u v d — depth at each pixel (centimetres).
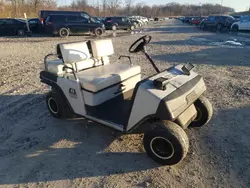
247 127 368
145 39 338
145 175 270
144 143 283
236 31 2053
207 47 1180
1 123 391
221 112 419
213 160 294
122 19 2341
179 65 336
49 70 375
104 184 258
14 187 255
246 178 264
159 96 256
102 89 328
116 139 340
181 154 260
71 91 344
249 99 473
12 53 1005
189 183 258
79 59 375
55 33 1634
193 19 3372
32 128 374
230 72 688
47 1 4275
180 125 287
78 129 368
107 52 426
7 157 304
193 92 290
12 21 1711
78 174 273
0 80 613
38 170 280
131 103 276
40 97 496
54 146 326
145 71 689
